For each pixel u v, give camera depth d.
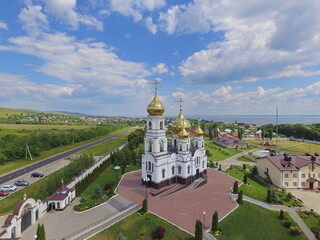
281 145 152.38
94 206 46.16
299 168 67.12
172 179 58.12
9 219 34.12
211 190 56.78
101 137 176.38
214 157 106.44
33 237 35.31
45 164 86.19
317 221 45.12
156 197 50.47
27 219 38.09
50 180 51.66
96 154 105.50
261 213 45.66
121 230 36.91
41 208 41.94
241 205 47.62
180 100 64.31
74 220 40.44
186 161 57.66
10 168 79.06
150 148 56.19
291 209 50.38
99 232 36.31
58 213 43.31
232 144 134.50
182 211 44.06
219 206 46.91
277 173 68.56
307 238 39.06
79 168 62.31
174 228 37.69
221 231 37.62
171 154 57.31
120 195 51.50
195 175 62.03
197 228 33.59
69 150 117.12
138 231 36.78
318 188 66.81
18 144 100.75
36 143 108.81
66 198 46.31
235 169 81.81
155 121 54.12
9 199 51.66
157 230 35.78
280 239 38.22
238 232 38.25
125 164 79.12
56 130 169.25
